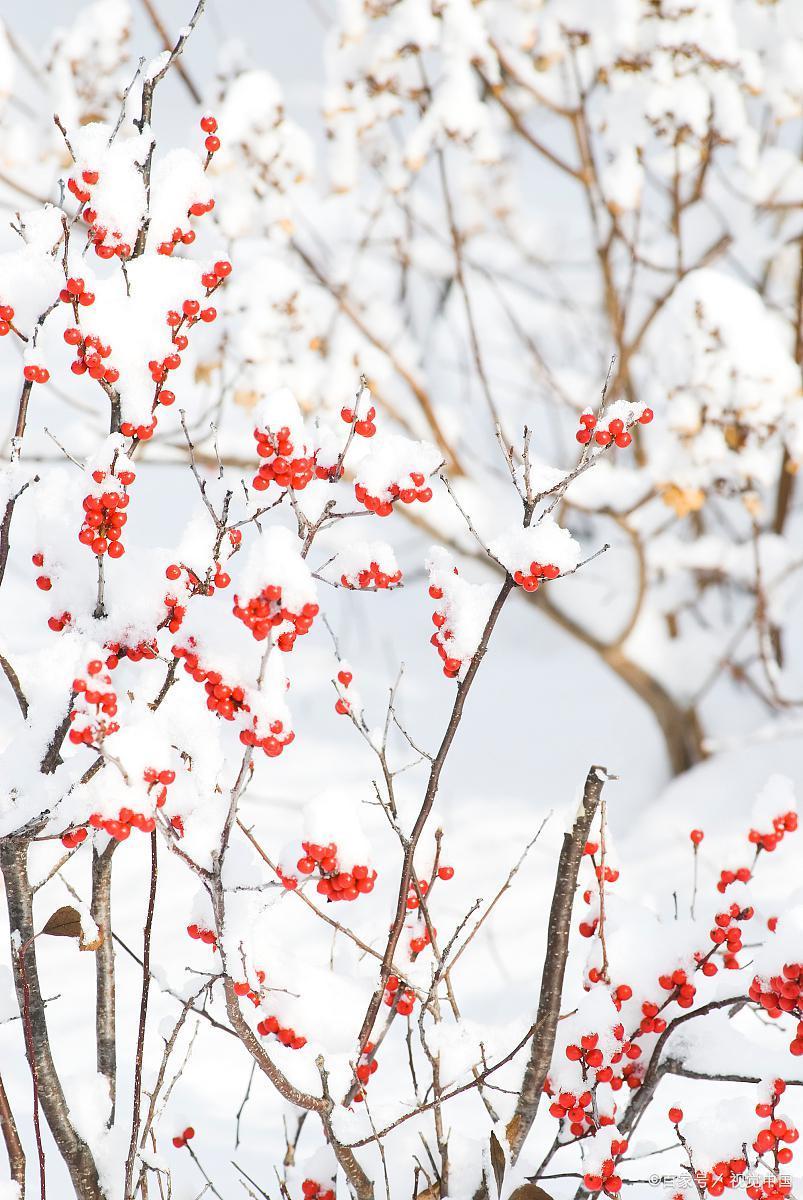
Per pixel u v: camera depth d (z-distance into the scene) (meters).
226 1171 2.48
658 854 4.16
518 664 5.57
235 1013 1.50
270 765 4.50
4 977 1.66
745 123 3.71
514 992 3.39
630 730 5.01
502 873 4.02
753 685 4.56
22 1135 2.55
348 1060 1.78
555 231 5.77
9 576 4.95
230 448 4.00
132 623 1.50
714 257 4.36
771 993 1.62
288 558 1.29
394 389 4.54
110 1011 1.76
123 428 1.55
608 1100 1.81
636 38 3.63
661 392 3.65
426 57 4.09
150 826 1.30
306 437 1.45
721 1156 1.72
